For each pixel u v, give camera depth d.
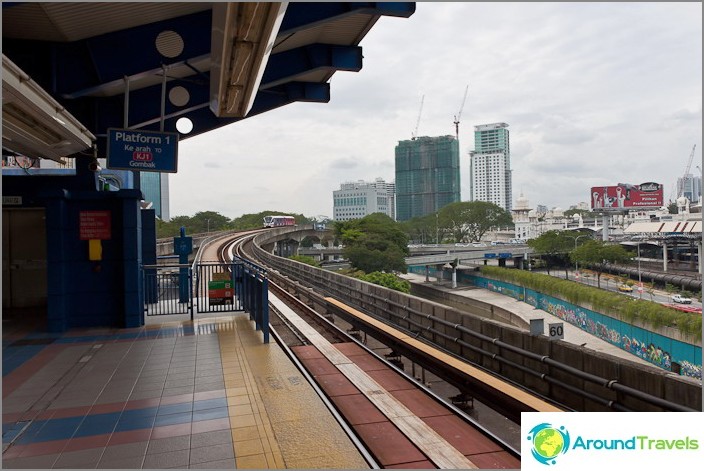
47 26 8.02
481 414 7.72
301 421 5.24
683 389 4.91
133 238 10.33
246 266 11.64
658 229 76.75
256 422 5.22
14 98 5.97
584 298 43.25
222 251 44.03
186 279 13.90
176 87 11.68
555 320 49.19
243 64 6.89
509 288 64.38
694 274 56.31
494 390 6.47
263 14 5.35
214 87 8.13
